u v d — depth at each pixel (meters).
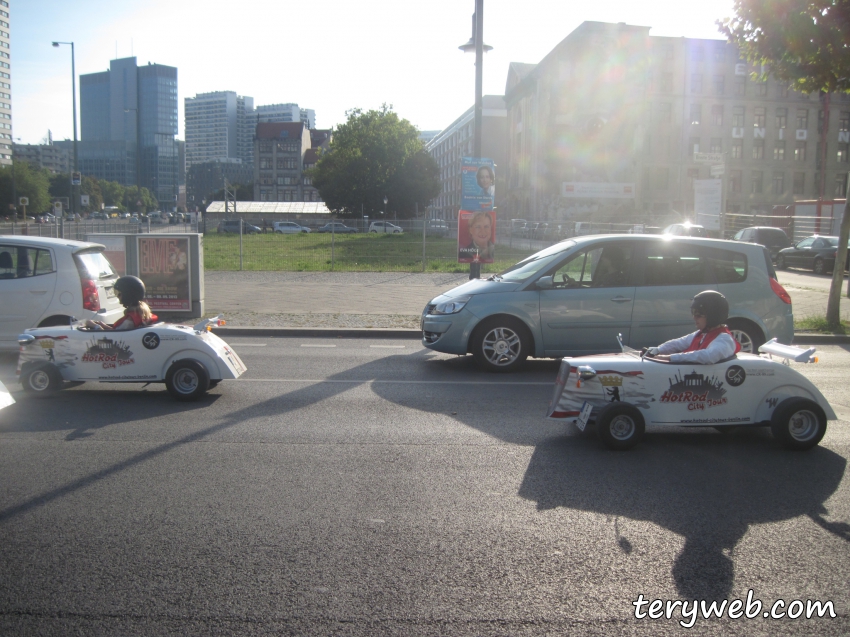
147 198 160.25
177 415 6.79
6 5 138.62
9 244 9.56
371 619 3.12
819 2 10.39
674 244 9.16
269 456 5.48
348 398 7.62
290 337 12.43
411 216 81.12
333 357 10.32
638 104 62.38
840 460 5.53
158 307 14.13
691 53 63.12
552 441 6.02
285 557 3.71
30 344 7.53
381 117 80.00
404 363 9.84
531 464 5.36
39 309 9.45
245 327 12.70
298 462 5.34
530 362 9.90
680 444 5.96
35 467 5.16
